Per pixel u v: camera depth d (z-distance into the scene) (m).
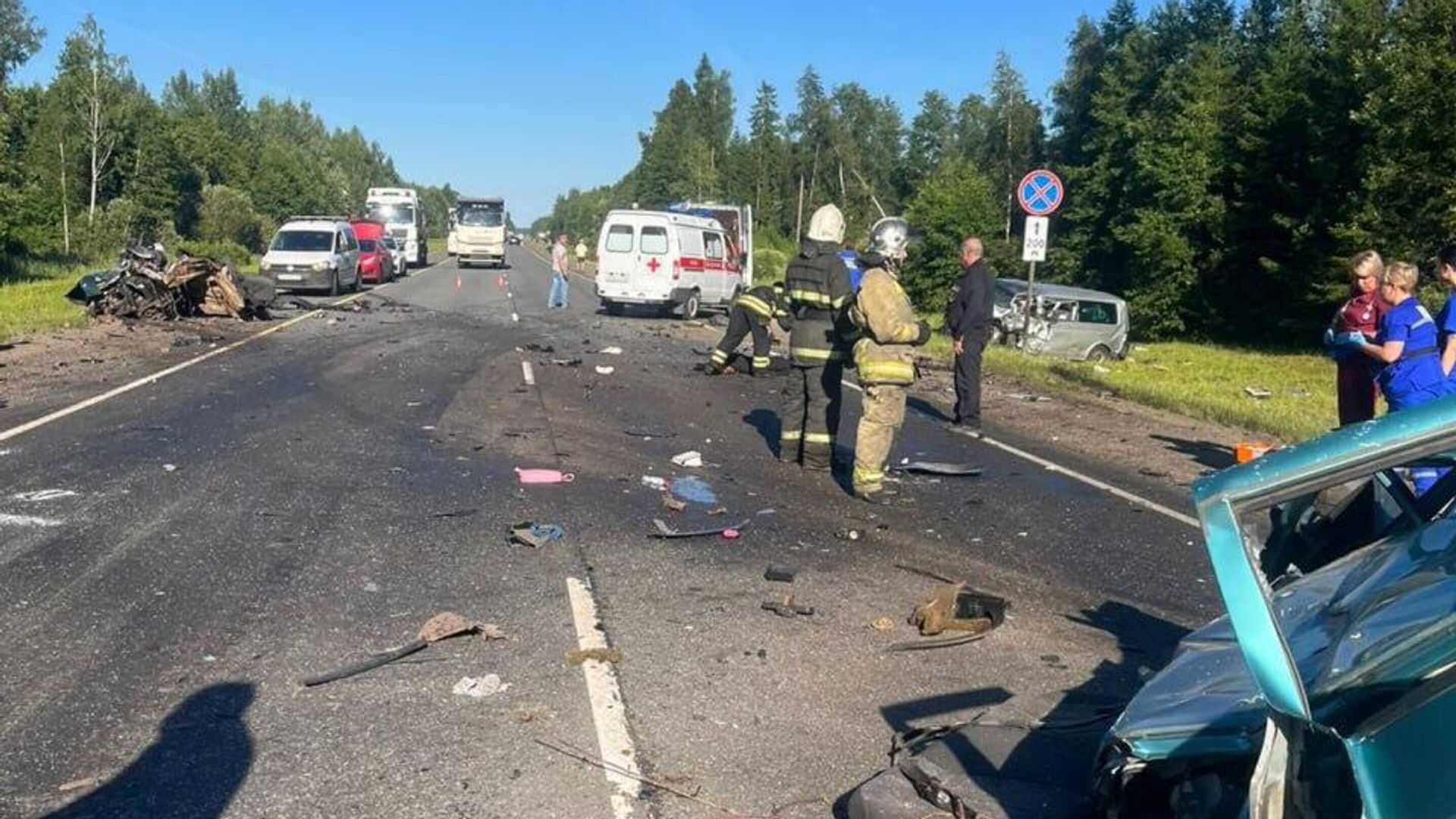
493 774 4.30
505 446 10.80
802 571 7.12
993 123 76.75
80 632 5.61
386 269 40.62
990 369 19.23
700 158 99.56
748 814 4.07
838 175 93.56
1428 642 2.36
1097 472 10.72
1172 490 10.02
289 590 6.35
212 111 118.69
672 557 7.32
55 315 20.97
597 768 4.37
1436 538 3.12
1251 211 39.44
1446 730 2.14
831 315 10.09
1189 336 42.31
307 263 31.11
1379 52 33.28
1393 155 31.72
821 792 4.25
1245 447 8.01
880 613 6.31
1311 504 3.93
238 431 10.98
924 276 51.72
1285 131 38.25
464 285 41.06
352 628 5.79
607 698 5.02
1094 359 26.92
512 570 6.88
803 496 9.25
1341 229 33.06
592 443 11.12
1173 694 3.47
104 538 7.22
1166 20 60.31
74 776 4.21
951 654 5.70
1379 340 8.23
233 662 5.30
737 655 5.58
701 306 28.30
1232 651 3.66
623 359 18.44
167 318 21.97
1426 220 31.33
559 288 30.50
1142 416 14.54
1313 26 51.78
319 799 4.08
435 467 9.73
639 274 27.03
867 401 9.06
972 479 10.21
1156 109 48.88
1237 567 2.34
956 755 4.24
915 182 84.62
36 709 4.74
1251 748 3.02
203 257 23.03
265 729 4.63
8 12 82.38
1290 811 2.35
